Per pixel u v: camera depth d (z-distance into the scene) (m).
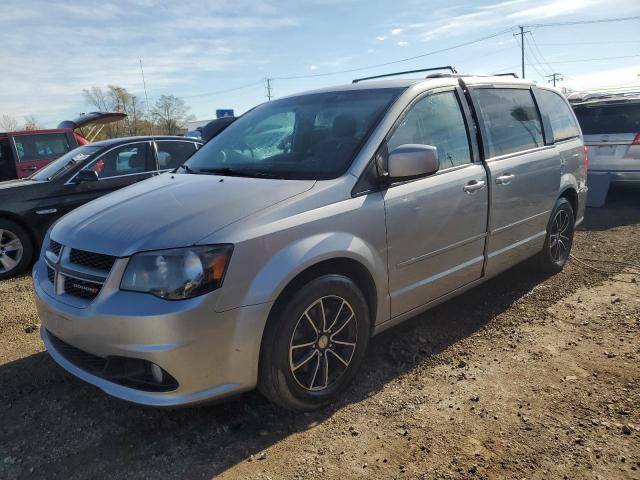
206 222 2.64
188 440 2.78
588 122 8.42
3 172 10.84
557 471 2.46
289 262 2.67
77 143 11.87
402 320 3.51
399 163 3.05
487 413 2.93
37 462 2.64
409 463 2.55
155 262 2.49
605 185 8.25
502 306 4.45
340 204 2.96
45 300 2.86
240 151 3.78
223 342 2.55
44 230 6.34
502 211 4.11
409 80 3.79
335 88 3.97
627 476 2.40
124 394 2.60
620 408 2.91
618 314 4.17
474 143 3.94
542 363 3.46
